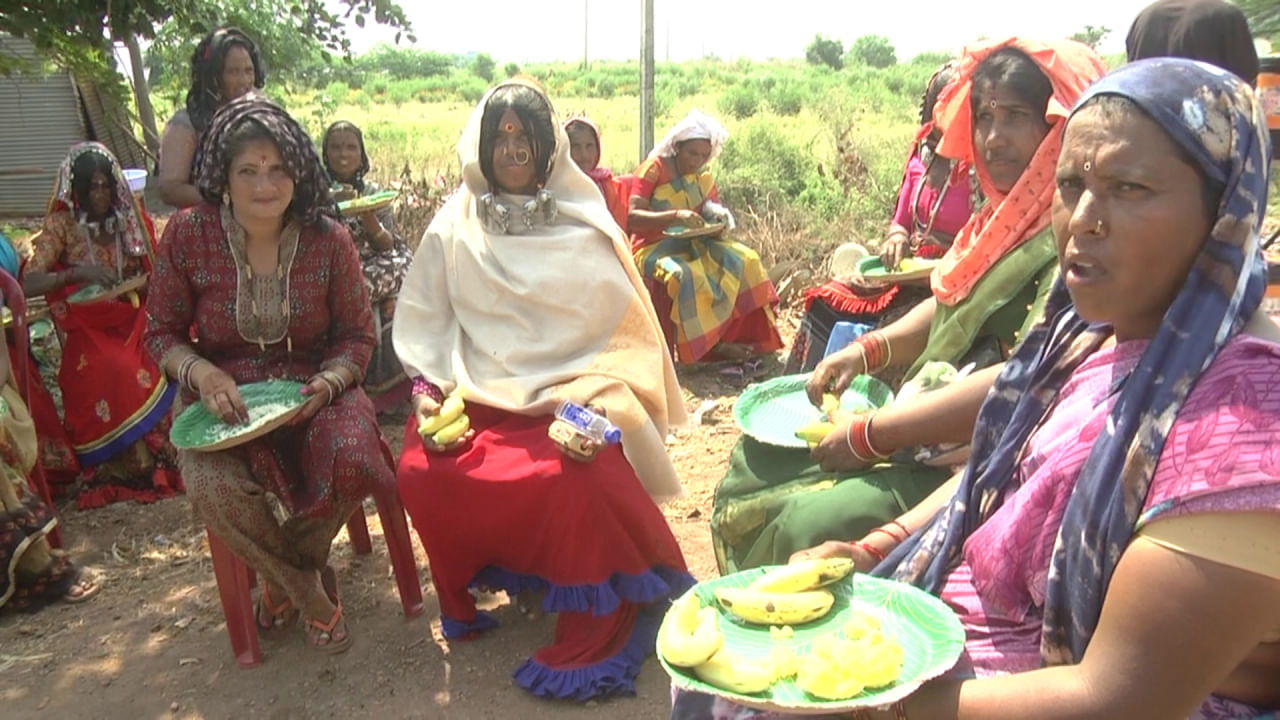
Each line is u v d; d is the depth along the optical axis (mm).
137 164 13328
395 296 5809
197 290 3520
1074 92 2768
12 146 13281
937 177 4723
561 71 56312
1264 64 3211
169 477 5027
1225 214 1445
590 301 3570
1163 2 2723
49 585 4004
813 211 10297
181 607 3949
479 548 3379
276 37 7469
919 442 2580
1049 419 1798
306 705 3314
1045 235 2773
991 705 1566
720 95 33812
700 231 6438
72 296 4824
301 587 3494
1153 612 1402
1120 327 1671
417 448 3426
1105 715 1443
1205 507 1374
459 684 3391
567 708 3242
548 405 3424
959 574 1926
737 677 1714
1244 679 1543
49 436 4906
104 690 3432
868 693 1644
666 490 3656
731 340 6789
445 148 17953
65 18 5961
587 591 3215
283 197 3359
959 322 2910
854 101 27281
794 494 2900
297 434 3582
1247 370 1419
